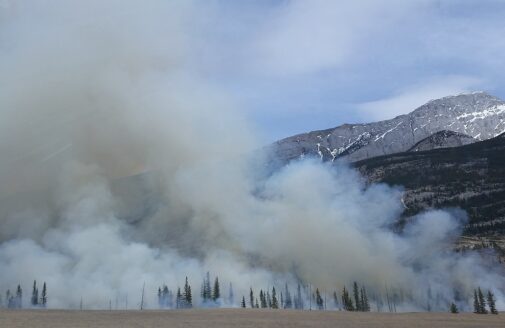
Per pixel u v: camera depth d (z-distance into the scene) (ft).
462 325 360.69
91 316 365.81
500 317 480.23
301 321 363.97
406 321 392.27
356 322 369.30
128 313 417.49
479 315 526.57
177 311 467.52
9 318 321.52
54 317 344.28
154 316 382.83
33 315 353.10
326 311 520.01
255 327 309.63
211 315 406.41
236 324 325.21
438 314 521.65
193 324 319.06
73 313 393.91
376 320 395.55
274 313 452.35
